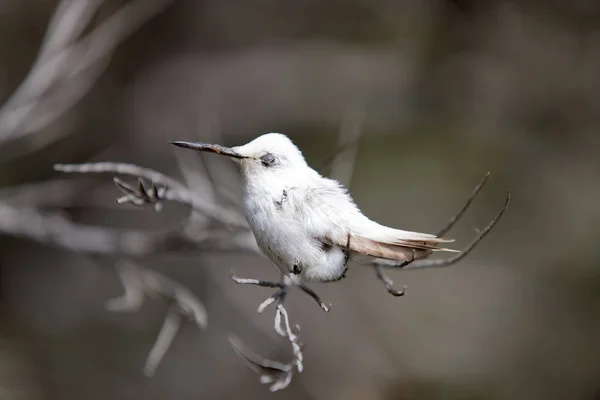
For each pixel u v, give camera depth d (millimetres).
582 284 13523
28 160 13047
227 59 15359
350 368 12250
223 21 15508
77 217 12484
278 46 15641
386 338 12633
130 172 6035
